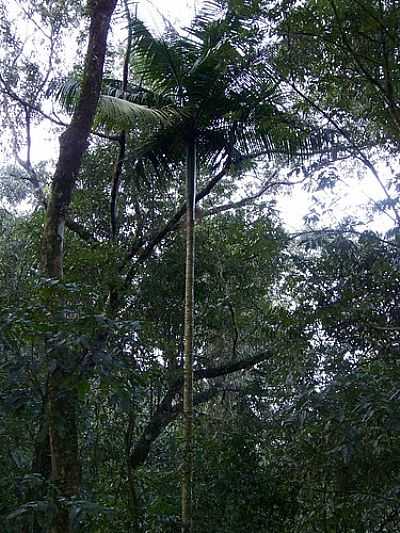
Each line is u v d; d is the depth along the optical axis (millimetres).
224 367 9703
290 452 6535
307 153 8047
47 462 4734
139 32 8000
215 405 10359
